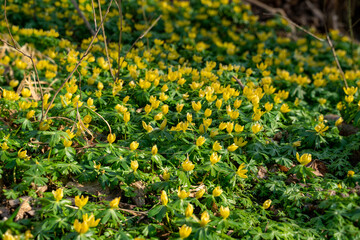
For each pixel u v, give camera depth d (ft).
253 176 13.74
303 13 38.17
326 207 11.75
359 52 29.76
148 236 10.69
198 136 14.17
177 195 11.52
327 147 15.67
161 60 22.27
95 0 28.68
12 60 20.77
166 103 16.47
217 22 30.86
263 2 38.60
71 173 12.72
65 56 20.59
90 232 9.82
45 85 19.33
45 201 10.52
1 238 9.19
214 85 16.43
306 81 20.85
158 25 28.89
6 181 12.07
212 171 12.26
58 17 27.58
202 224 10.12
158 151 13.53
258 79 21.49
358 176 13.20
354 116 17.43
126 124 14.46
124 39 25.59
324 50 28.89
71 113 14.51
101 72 19.44
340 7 38.52
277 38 30.50
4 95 14.24
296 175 13.52
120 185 12.25
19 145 12.57
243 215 11.73
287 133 16.20
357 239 10.57
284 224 11.25
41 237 9.80
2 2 26.53
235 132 14.26
